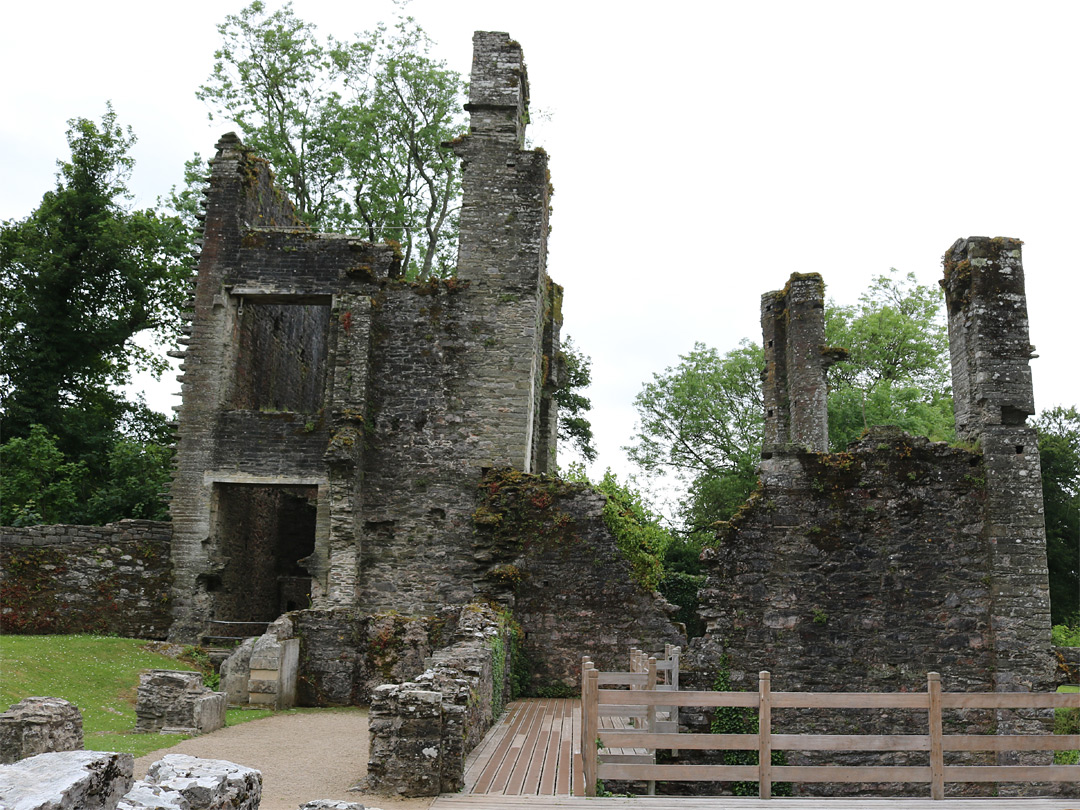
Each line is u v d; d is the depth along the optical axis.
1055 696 9.73
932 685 9.85
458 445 23.48
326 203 38.62
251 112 37.56
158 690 13.97
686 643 20.14
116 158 39.28
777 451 17.88
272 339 27.62
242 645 18.61
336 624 19.36
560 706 17.80
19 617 22.55
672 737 9.72
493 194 24.73
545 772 10.67
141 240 38.16
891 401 40.44
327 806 5.85
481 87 25.23
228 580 24.62
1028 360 18.06
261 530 27.39
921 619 17.20
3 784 3.47
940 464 17.78
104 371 39.78
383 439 23.58
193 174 38.31
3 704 14.85
